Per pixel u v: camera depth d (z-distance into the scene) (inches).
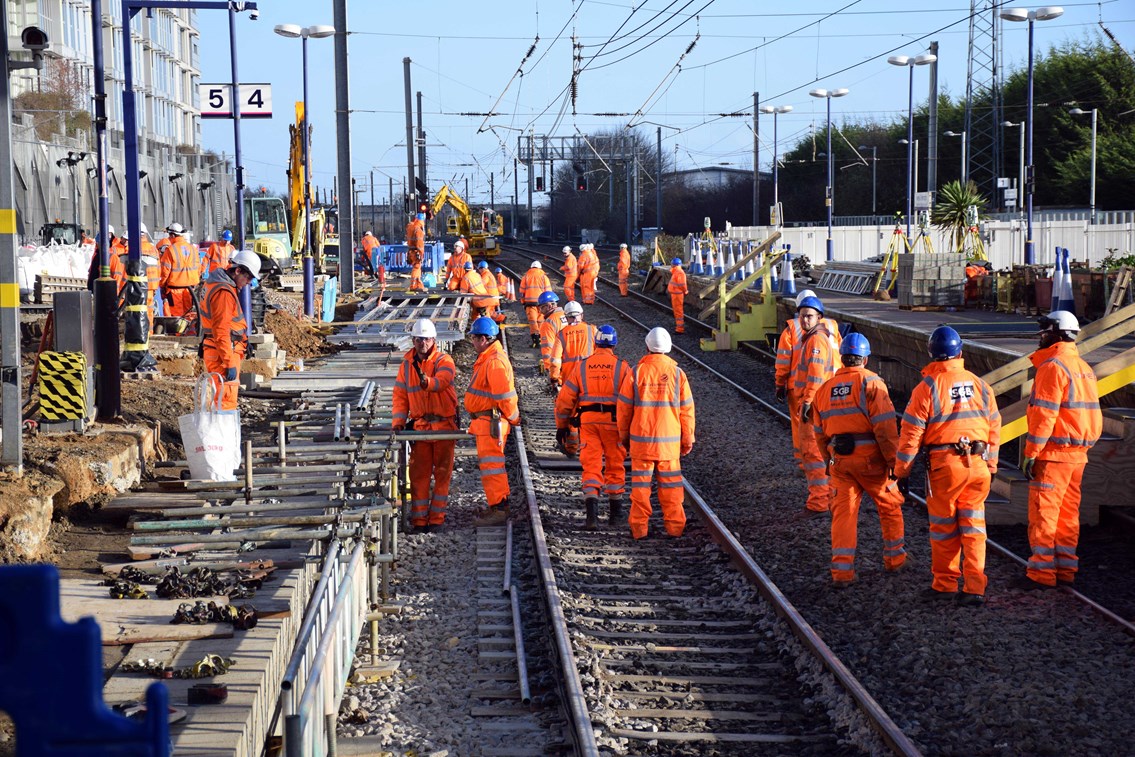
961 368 989.2
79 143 5782.5
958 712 789.9
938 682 840.3
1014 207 5708.7
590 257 4173.2
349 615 808.3
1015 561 1123.9
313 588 861.8
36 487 964.0
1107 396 1533.0
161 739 241.3
